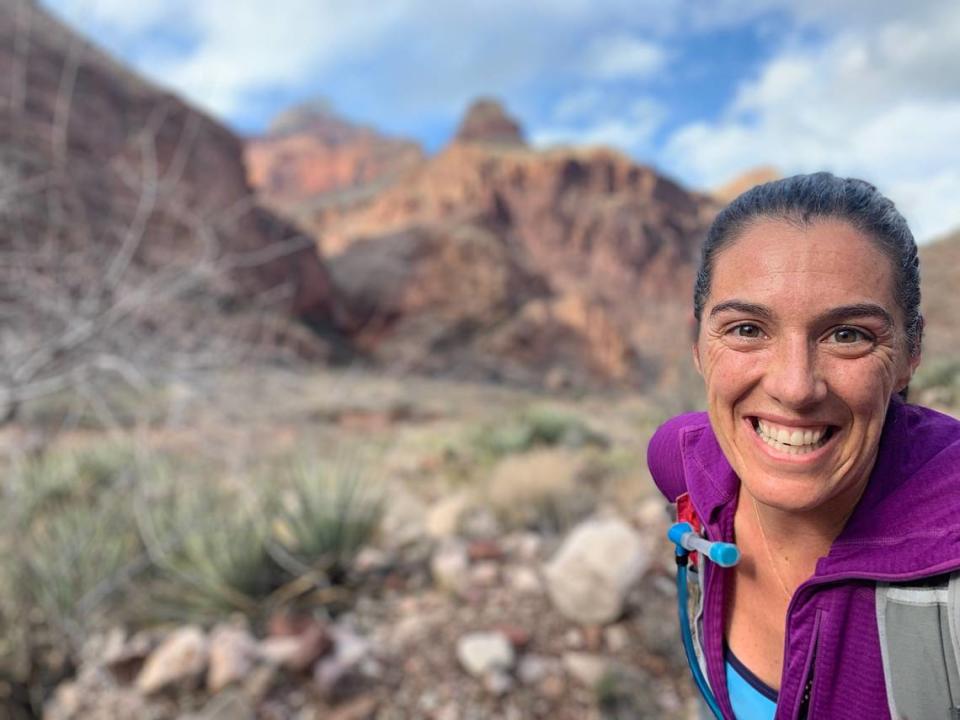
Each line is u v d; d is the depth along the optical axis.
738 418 0.86
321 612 4.04
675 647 3.54
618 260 92.56
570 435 10.54
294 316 45.25
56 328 5.39
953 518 0.75
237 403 6.31
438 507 6.08
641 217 97.31
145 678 3.38
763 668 1.02
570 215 96.38
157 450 5.41
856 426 0.79
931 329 6.50
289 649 3.48
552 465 6.90
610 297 70.88
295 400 6.94
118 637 3.80
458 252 59.91
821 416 0.78
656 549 4.41
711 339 0.86
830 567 0.81
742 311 0.81
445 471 9.01
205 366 6.07
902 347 0.80
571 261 93.00
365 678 3.44
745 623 1.04
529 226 96.25
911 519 0.78
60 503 5.41
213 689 3.31
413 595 4.35
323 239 103.81
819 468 0.81
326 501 4.66
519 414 11.66
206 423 5.91
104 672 3.50
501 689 3.37
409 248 59.97
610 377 54.44
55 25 32.59
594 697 3.34
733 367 0.83
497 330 56.41
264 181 145.62
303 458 5.68
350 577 4.50
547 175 98.50
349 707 3.23
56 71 30.72
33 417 6.54
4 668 3.52
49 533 4.45
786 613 0.91
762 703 1.03
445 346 54.06
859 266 0.76
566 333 58.00
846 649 0.82
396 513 6.00
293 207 129.50
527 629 3.83
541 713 3.26
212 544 4.33
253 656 3.48
